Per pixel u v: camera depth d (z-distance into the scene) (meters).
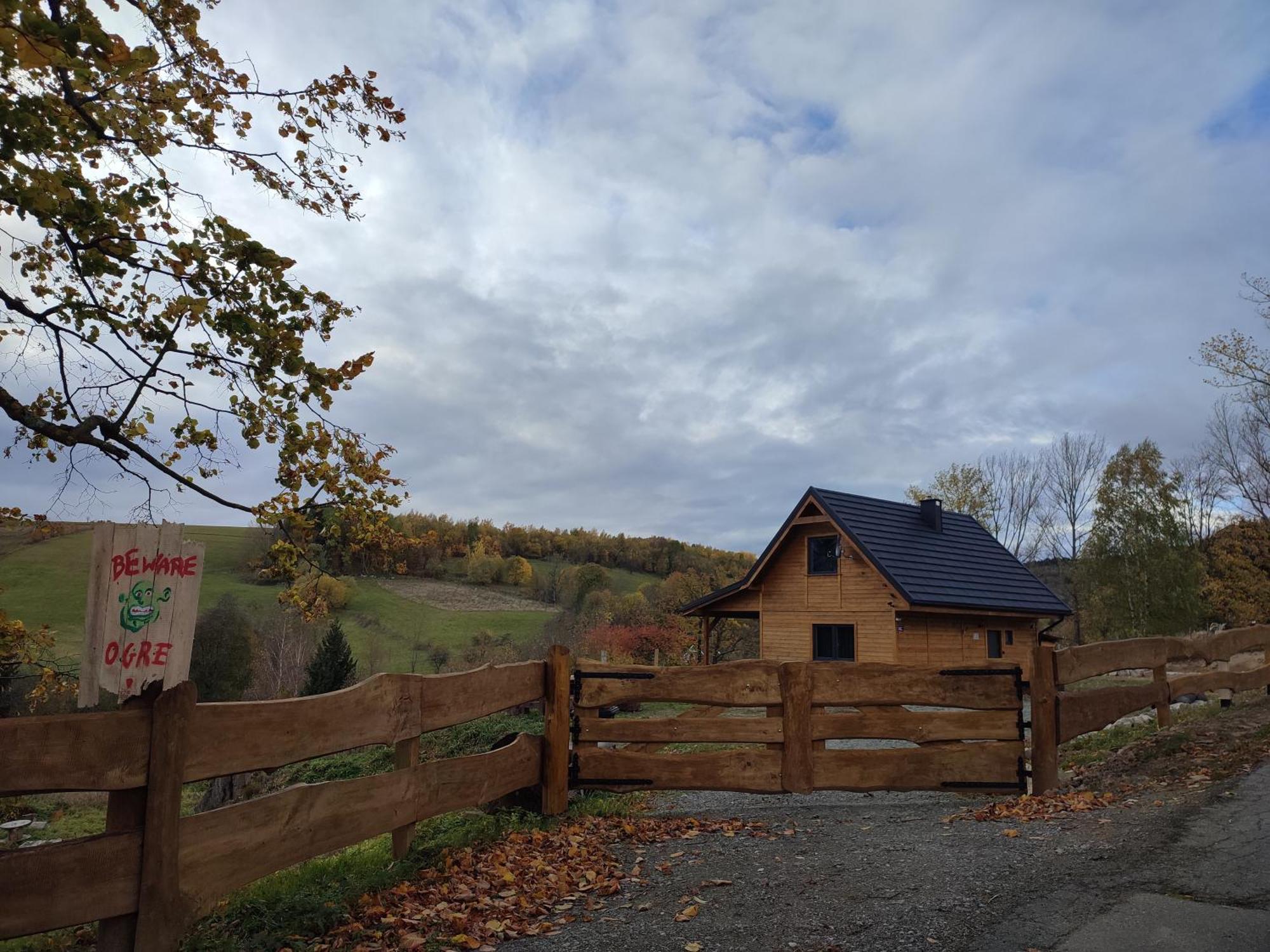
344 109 7.12
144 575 3.74
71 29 4.54
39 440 7.22
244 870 4.23
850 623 23.66
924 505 27.41
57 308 6.47
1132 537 40.56
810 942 4.27
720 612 27.52
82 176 6.36
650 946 4.34
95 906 3.48
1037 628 27.66
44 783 3.31
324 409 6.96
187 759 3.89
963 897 4.79
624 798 8.23
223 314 6.35
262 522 7.09
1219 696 14.19
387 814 5.36
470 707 6.30
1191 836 5.66
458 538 63.88
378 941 4.46
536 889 5.33
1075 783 8.24
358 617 45.88
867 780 7.76
